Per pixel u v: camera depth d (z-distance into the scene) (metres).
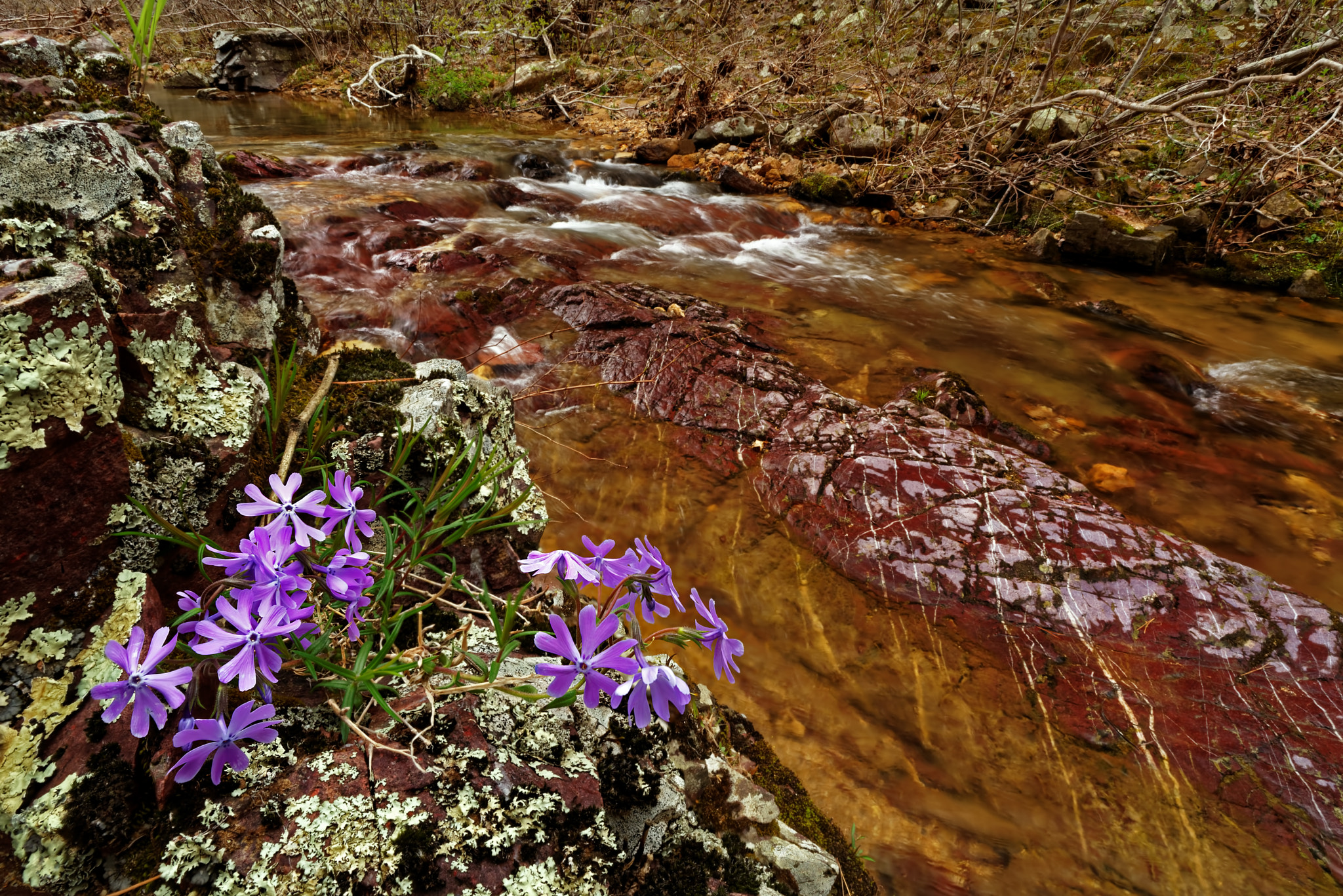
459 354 4.38
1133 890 1.98
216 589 1.11
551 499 3.40
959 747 2.36
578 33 15.05
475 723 1.29
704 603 2.89
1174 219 7.93
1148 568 2.96
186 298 1.61
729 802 1.59
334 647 1.35
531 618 1.69
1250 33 10.98
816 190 9.16
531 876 1.11
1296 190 8.10
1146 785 2.27
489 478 1.75
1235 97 7.93
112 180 1.56
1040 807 2.18
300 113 12.24
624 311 4.86
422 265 5.37
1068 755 2.35
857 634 2.78
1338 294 6.96
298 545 1.13
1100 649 2.71
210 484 1.43
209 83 14.77
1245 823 2.16
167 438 1.41
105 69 2.26
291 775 1.14
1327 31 8.00
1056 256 7.74
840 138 9.89
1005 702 2.53
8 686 1.02
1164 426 4.62
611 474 3.59
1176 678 2.61
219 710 1.00
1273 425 4.73
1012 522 3.17
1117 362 5.41
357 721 1.23
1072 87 9.84
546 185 8.57
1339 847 2.11
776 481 3.54
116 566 1.17
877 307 6.08
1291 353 5.79
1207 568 2.96
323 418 1.83
